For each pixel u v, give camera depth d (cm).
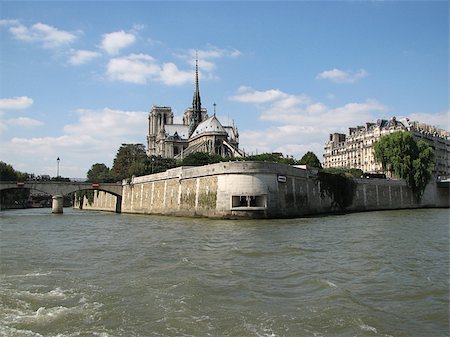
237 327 1917
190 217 9294
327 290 2538
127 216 11325
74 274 3077
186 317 2047
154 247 4353
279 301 2328
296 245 4331
